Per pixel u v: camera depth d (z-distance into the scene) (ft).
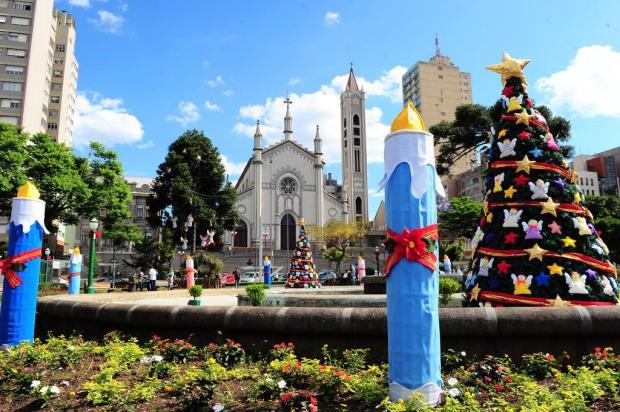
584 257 22.74
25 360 19.76
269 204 205.57
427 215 14.46
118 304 26.16
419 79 368.68
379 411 13.55
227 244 191.52
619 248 134.31
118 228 149.18
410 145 14.76
